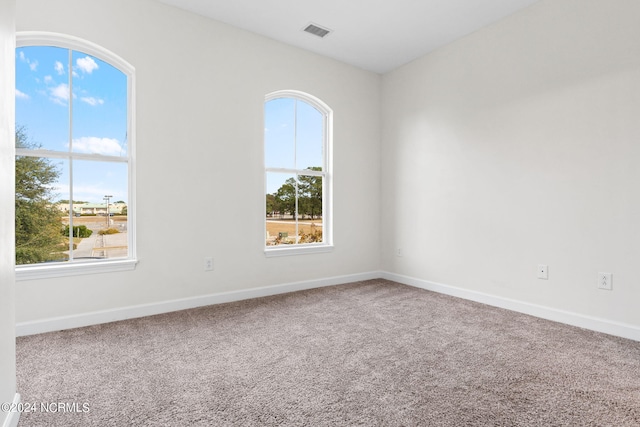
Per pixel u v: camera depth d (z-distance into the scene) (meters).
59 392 1.71
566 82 2.76
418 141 4.07
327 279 4.11
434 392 1.72
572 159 2.72
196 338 2.43
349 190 4.32
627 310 2.44
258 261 3.59
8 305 1.33
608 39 2.52
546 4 2.88
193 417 1.51
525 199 3.04
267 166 3.81
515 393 1.71
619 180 2.47
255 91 3.53
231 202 3.39
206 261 3.25
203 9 3.10
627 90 2.43
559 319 2.80
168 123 3.03
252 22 3.32
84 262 2.74
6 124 1.31
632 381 1.83
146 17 2.92
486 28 3.35
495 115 3.27
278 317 2.91
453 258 3.67
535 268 2.97
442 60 3.78
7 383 1.31
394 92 4.39
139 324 2.71
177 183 3.08
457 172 3.62
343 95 4.23
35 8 2.48
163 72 3.00
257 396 1.68
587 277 2.64
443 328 2.65
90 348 2.24
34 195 2.62
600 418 1.50
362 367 1.99
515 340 2.41
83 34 2.66
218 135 3.30
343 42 3.71
